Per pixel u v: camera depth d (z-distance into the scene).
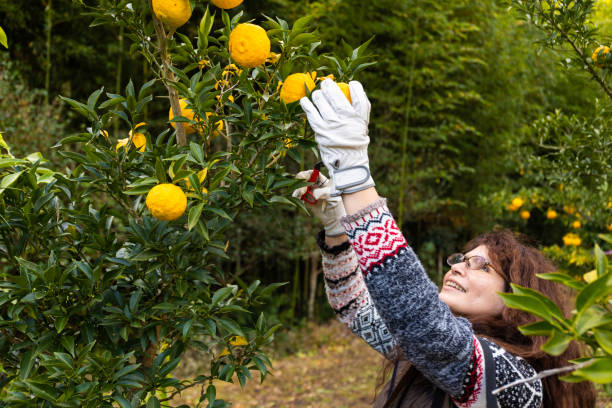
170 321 1.00
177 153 0.95
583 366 0.51
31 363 0.92
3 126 3.15
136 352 1.05
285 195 1.03
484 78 5.21
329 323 5.67
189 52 1.03
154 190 0.84
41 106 3.62
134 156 1.01
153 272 1.02
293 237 5.00
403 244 0.85
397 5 4.85
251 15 3.58
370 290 0.84
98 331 1.03
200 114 0.96
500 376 0.88
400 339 0.85
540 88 5.34
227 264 5.11
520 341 1.05
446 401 0.95
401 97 5.10
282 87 0.97
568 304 1.14
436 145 5.60
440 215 5.81
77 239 1.06
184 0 0.91
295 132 1.00
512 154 3.96
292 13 4.41
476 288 1.11
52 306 0.96
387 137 5.35
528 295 0.55
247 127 0.98
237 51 0.91
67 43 4.15
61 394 0.90
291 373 4.44
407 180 5.30
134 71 4.38
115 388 0.94
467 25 4.97
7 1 3.76
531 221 5.98
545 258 1.17
